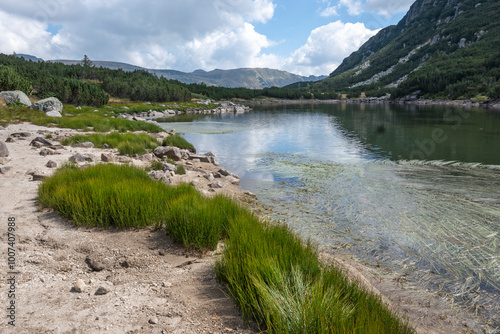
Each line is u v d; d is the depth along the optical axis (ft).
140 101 320.91
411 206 29.50
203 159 53.06
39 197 21.74
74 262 14.03
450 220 25.68
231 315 10.46
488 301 14.87
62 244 15.66
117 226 18.47
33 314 9.76
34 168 31.71
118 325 9.48
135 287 12.16
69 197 19.25
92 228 17.97
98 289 11.49
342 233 23.26
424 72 481.05
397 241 21.81
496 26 597.52
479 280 16.72
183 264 14.66
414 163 50.75
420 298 14.98
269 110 285.23
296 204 30.71
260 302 10.27
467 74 374.02
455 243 21.38
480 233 22.94
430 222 25.31
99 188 20.29
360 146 73.00
